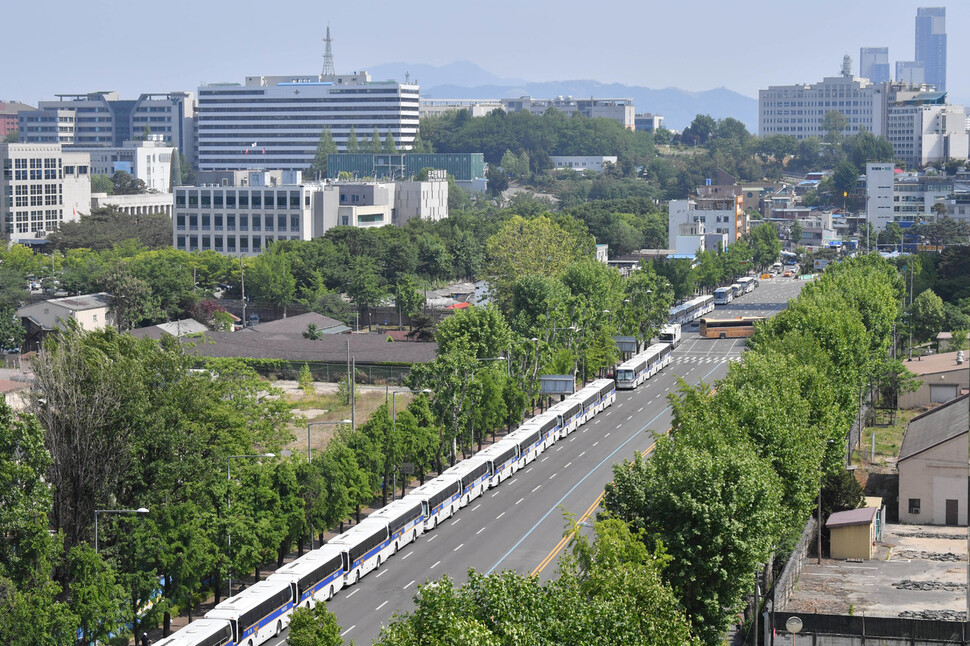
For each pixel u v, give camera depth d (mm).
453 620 151125
